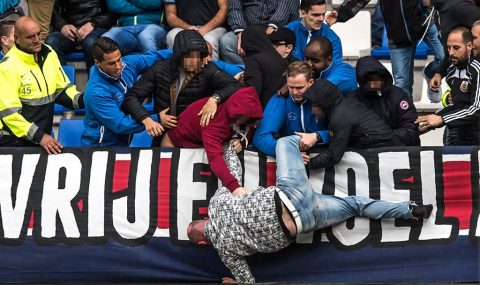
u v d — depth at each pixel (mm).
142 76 23203
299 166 21688
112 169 23156
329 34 27453
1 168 23203
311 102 22312
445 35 27578
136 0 30344
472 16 27141
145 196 22969
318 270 22578
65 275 22984
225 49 29531
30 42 23641
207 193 22875
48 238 23000
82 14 30750
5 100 23344
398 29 28609
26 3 30812
